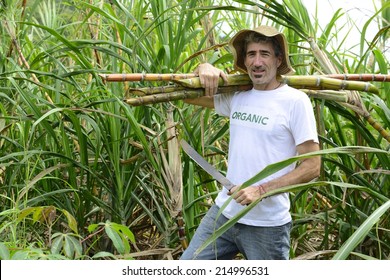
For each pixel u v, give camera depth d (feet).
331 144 11.94
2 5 13.00
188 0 11.84
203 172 12.90
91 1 13.73
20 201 12.46
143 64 11.89
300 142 9.66
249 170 9.92
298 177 9.61
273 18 12.19
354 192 12.50
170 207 11.76
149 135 12.57
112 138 12.07
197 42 13.94
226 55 11.80
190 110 12.56
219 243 10.30
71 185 12.45
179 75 10.39
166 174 11.78
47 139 13.00
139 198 12.74
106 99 11.53
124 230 9.14
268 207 9.82
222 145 15.02
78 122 11.53
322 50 12.50
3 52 13.67
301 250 13.38
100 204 12.42
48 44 15.53
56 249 9.08
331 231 13.67
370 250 12.69
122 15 14.07
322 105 11.46
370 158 12.54
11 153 12.97
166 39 12.43
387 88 12.01
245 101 10.25
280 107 9.82
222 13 14.47
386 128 12.84
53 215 9.63
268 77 9.97
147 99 10.50
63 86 14.99
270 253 9.93
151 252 11.74
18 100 13.38
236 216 8.04
